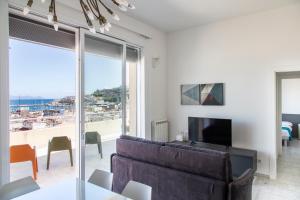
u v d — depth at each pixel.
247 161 3.46
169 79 4.98
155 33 4.64
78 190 1.88
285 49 3.57
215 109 4.33
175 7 3.58
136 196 1.75
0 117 2.29
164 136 4.85
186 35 4.69
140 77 4.38
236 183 2.00
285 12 3.57
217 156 2.04
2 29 2.29
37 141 4.03
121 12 3.74
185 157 2.23
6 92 2.34
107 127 3.70
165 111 4.97
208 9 3.67
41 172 3.65
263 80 3.79
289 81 7.24
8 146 2.36
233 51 4.09
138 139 2.73
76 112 3.23
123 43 3.95
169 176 2.28
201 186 2.06
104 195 1.79
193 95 4.60
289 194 3.14
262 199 2.99
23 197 1.75
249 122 3.94
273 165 3.71
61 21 2.94
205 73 4.45
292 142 6.55
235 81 4.08
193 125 4.37
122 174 2.72
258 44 3.83
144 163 2.53
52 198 1.73
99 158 3.53
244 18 3.96
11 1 2.39
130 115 4.29
